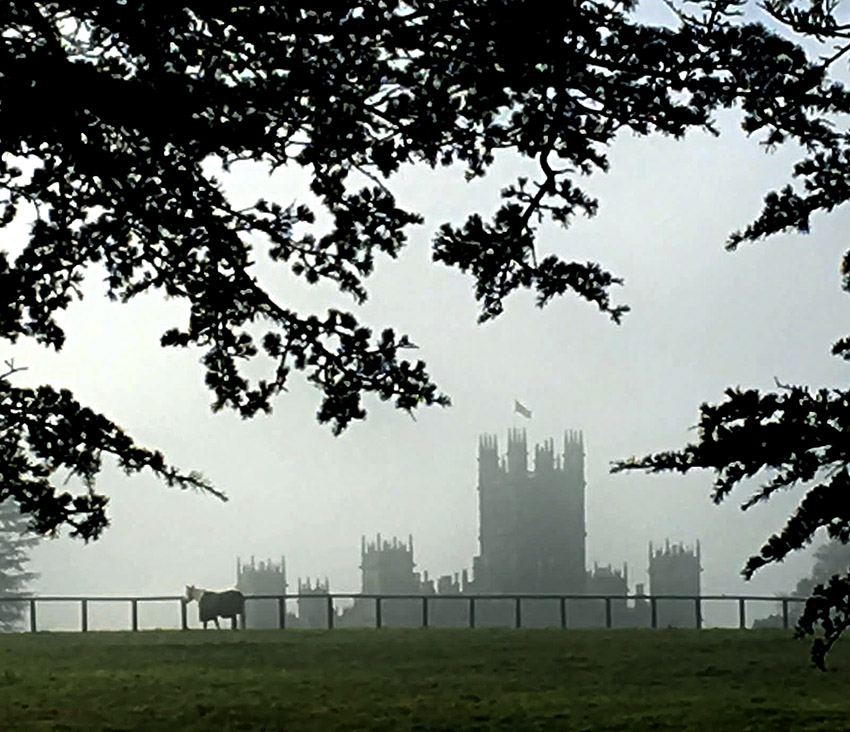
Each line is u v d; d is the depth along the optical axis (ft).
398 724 184.65
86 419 132.77
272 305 134.82
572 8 118.01
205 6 121.19
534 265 127.95
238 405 136.36
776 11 116.67
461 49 123.24
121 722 185.78
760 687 216.74
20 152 126.62
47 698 205.16
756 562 111.04
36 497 131.85
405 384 135.23
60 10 127.03
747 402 109.40
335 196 136.15
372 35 122.31
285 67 124.47
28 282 133.59
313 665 244.42
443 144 128.47
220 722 186.09
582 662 245.86
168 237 134.00
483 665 242.99
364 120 129.80
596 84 121.49
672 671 234.17
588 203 126.93
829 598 113.29
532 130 125.18
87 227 135.33
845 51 118.32
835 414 108.58
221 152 125.90
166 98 118.42
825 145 123.24
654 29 120.98
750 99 121.29
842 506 107.76
